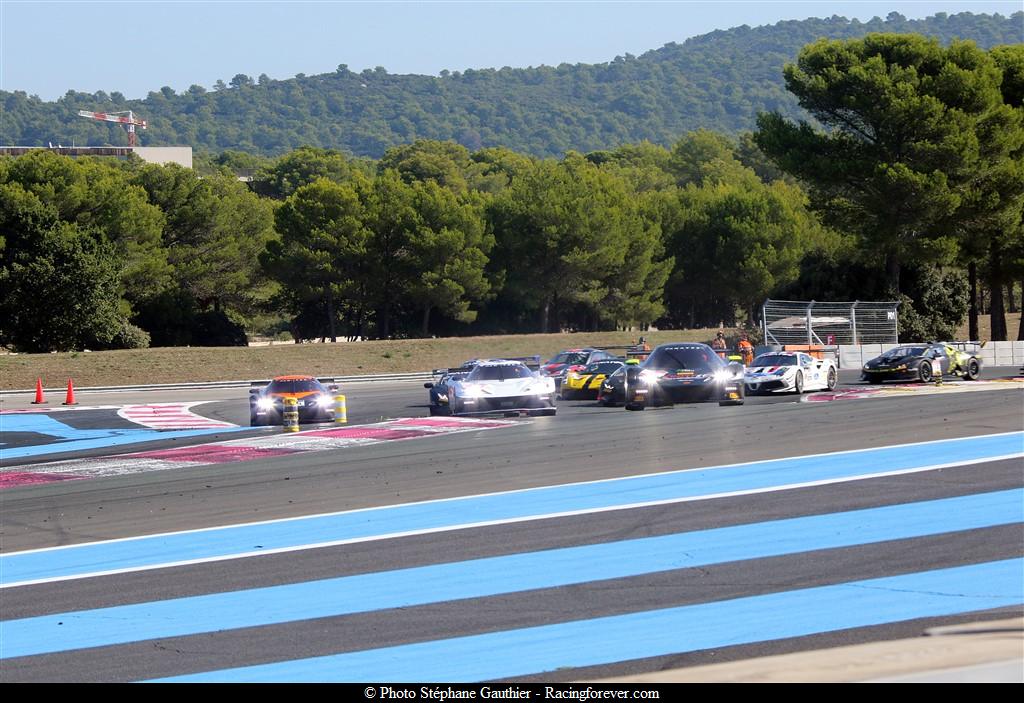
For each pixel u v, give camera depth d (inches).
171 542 796.0
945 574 618.8
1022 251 4106.8
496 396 1786.4
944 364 2369.6
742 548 702.5
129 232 4576.8
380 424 1770.4
